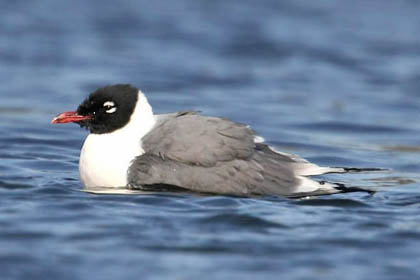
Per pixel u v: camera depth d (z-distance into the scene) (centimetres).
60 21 3180
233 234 1250
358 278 1098
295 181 1478
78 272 1094
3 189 1470
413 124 2306
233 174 1447
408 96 2573
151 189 1461
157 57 2875
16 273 1084
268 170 1466
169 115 1548
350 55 2945
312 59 2912
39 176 1600
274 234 1255
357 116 2358
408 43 3080
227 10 3394
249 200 1419
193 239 1222
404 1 3556
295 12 3400
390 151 2022
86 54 2861
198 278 1086
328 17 3344
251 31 3147
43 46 2908
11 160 1747
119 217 1309
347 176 1712
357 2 3544
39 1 3391
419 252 1195
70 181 1558
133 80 2630
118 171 1475
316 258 1162
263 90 2608
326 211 1379
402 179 1692
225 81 2673
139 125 1505
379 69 2822
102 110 1500
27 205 1365
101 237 1219
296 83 2683
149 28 3156
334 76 2758
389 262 1155
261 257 1160
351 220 1332
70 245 1186
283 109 2416
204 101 2464
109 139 1497
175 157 1457
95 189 1484
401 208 1419
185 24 3209
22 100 2392
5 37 2956
